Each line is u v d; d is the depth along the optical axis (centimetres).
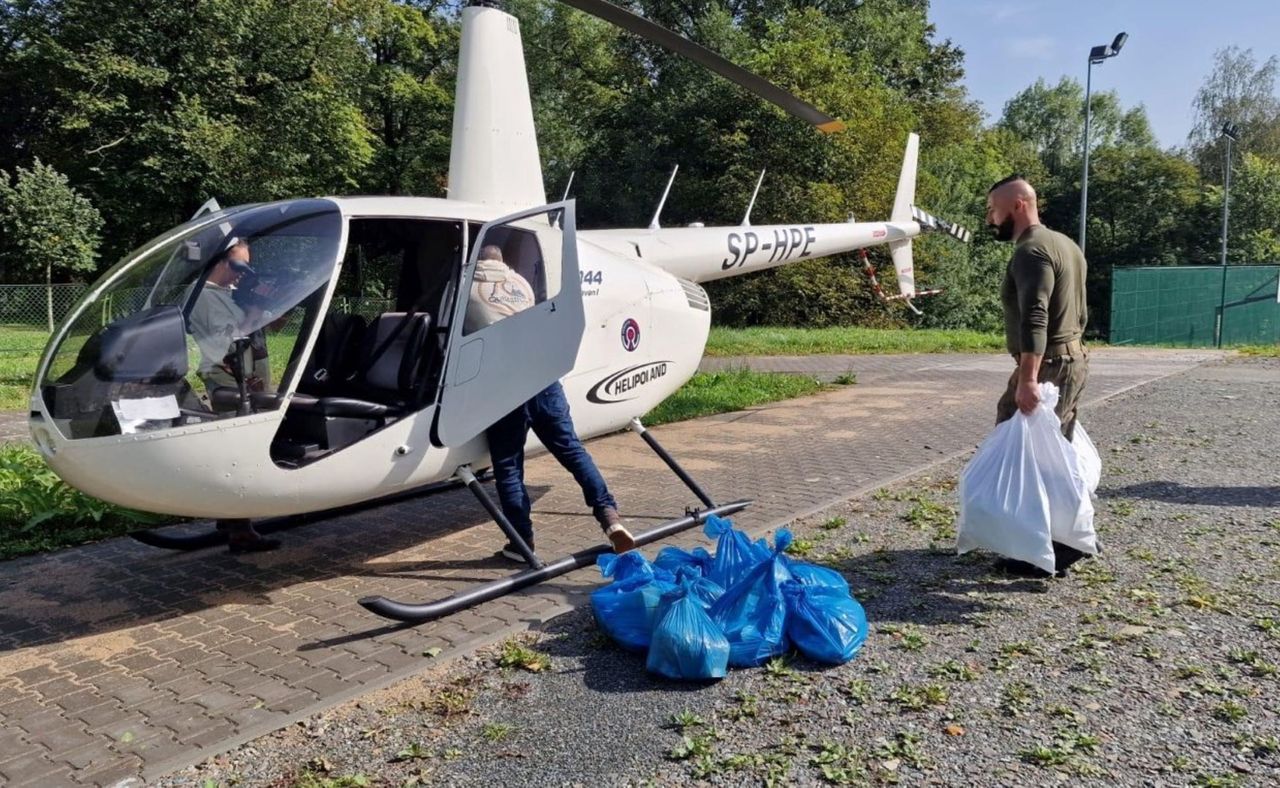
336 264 419
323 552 529
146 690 350
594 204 3341
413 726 317
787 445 848
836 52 3112
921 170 3209
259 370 428
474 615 423
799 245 934
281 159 2641
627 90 3662
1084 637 375
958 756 284
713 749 294
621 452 823
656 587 379
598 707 327
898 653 366
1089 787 265
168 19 2536
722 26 3209
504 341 459
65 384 376
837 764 281
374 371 493
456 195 549
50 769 292
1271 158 5412
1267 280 2258
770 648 356
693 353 627
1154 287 2228
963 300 3309
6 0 2580
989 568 472
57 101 2619
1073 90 6988
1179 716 306
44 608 443
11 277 2153
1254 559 475
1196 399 1065
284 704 336
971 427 933
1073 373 440
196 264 413
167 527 584
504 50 554
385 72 3300
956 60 3859
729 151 2925
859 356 1752
